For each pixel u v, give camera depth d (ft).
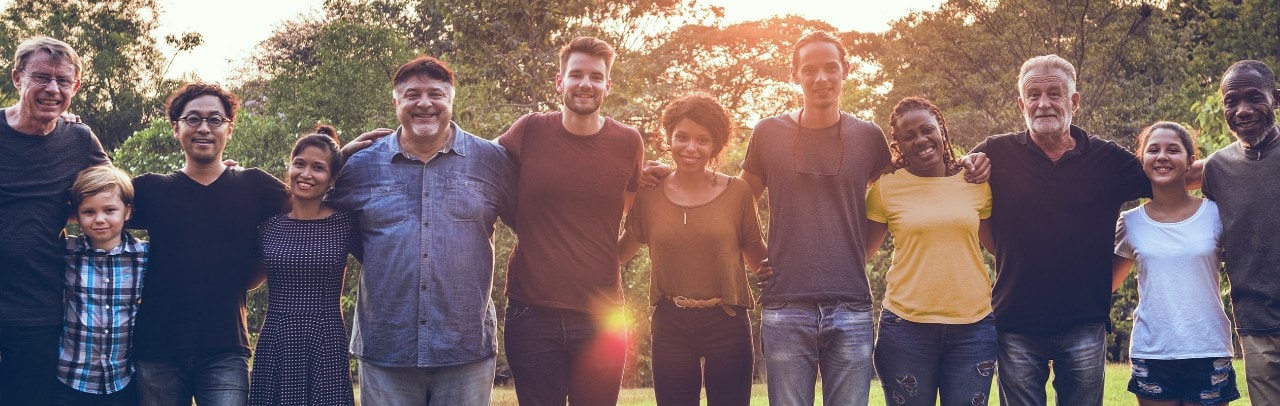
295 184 13.53
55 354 13.61
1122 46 78.64
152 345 13.55
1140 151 15.28
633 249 15.51
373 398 13.65
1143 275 15.11
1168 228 14.94
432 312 13.46
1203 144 28.25
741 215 14.80
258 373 13.53
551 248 14.10
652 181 14.98
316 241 13.65
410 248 13.46
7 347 13.44
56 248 13.73
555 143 14.39
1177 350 14.58
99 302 13.67
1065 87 14.43
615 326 14.42
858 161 14.33
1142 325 15.05
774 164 14.49
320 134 14.15
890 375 14.44
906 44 92.89
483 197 13.87
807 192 14.23
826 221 14.14
